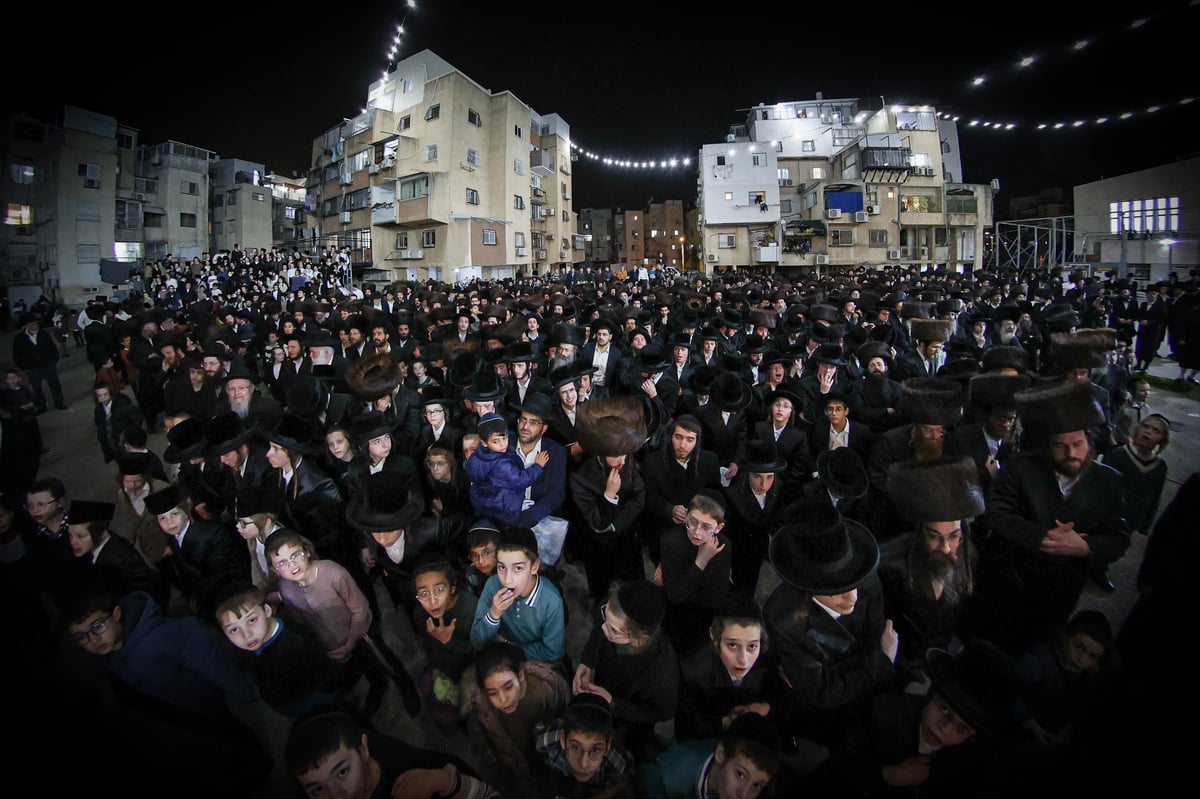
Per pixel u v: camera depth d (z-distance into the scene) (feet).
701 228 118.01
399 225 96.12
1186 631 5.68
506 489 11.52
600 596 12.54
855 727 7.85
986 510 10.39
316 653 8.80
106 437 20.04
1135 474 13.07
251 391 17.12
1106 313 33.14
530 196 113.60
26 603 8.63
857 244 104.63
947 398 11.37
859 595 8.11
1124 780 5.11
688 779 6.84
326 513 12.01
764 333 26.96
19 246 97.50
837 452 11.33
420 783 6.63
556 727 7.25
